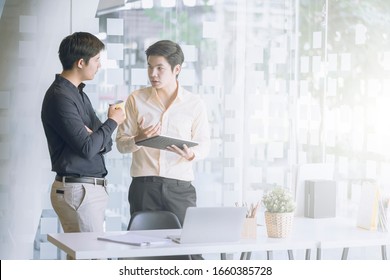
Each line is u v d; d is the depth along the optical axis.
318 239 4.61
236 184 6.94
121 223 6.45
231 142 6.90
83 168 4.86
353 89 7.16
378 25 7.00
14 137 6.16
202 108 5.52
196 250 4.23
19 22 6.15
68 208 4.88
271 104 7.04
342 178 7.21
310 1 7.15
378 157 6.98
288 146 7.13
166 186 5.40
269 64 7.01
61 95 4.78
